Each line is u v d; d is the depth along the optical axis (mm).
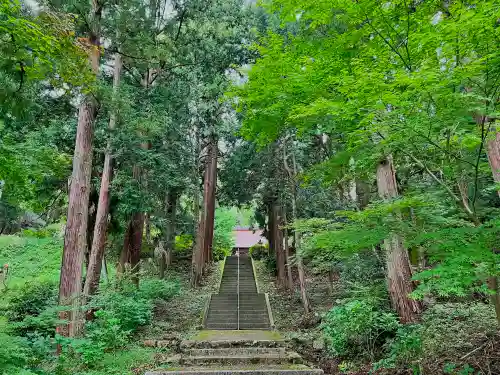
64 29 4672
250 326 11734
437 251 4023
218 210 27469
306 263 18062
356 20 4816
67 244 8367
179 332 10797
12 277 14773
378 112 4070
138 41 9914
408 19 4418
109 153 10641
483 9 3311
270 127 7137
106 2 9375
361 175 7957
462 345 5875
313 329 10266
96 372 6535
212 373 7004
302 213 12781
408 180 10227
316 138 13539
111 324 8414
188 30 13047
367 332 7211
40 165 7730
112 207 12320
